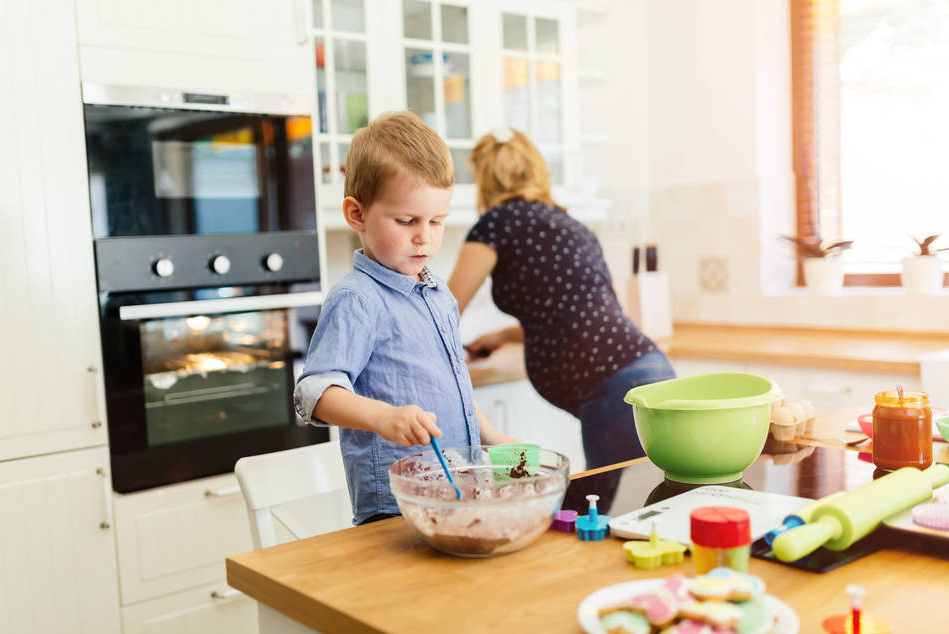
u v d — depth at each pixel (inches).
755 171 125.7
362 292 46.1
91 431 75.8
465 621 28.8
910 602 29.2
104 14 76.0
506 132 84.8
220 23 82.4
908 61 113.7
